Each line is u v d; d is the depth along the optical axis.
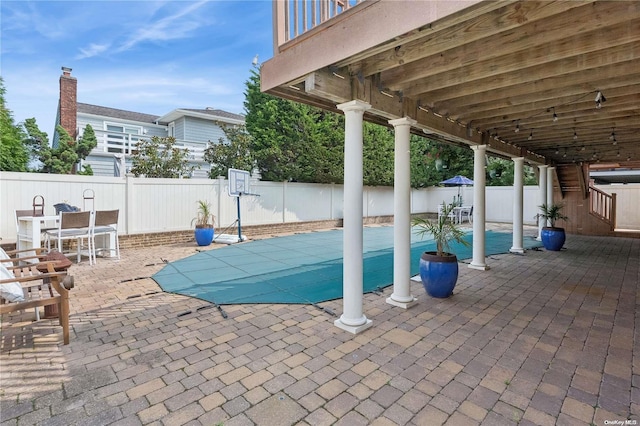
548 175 9.73
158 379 2.45
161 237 8.32
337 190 12.59
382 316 3.72
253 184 10.31
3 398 2.21
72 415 2.05
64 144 11.47
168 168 10.28
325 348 2.95
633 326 3.45
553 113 4.61
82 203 7.20
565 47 2.71
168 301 4.18
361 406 2.16
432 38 2.67
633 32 2.41
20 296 2.85
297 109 10.44
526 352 2.89
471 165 15.84
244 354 2.83
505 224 13.70
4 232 6.27
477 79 3.36
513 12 2.23
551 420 2.03
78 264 6.18
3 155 9.92
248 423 2.00
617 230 10.74
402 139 4.01
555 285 5.00
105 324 3.45
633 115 4.61
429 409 2.13
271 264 6.28
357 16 2.56
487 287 4.89
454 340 3.12
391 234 10.80
